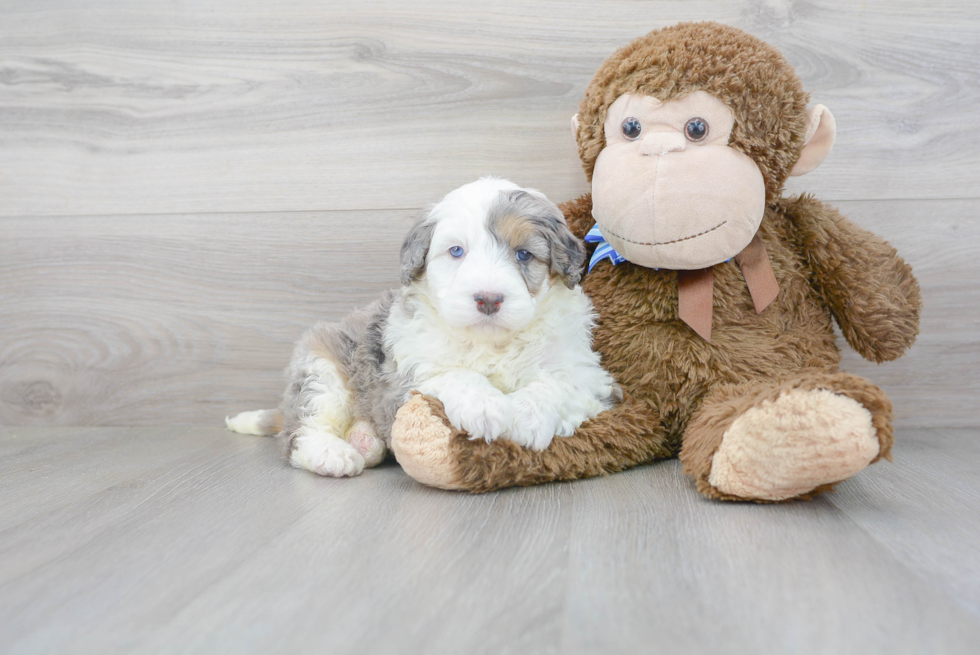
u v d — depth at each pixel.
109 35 2.56
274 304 2.59
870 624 1.02
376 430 2.01
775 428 1.47
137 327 2.65
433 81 2.46
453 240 1.77
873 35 2.31
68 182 2.62
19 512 1.63
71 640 1.02
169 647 0.99
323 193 2.53
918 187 2.36
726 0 2.32
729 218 1.78
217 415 2.65
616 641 0.98
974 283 2.37
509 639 0.99
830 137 1.90
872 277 1.97
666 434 1.99
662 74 1.80
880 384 2.41
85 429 2.64
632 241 1.84
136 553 1.36
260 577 1.23
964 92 2.32
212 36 2.52
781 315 2.00
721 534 1.38
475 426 1.67
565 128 2.43
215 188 2.57
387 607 1.10
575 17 2.38
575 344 1.92
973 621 1.03
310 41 2.49
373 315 2.09
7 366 2.72
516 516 1.53
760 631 1.00
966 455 2.04
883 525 1.43
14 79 2.61
